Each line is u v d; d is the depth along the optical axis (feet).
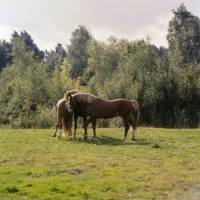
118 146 51.06
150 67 115.55
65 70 208.74
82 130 70.49
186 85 100.32
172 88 100.22
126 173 36.55
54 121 91.20
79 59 242.78
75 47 244.22
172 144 54.03
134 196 30.22
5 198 28.71
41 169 37.06
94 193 30.42
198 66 151.64
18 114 109.50
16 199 28.60
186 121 98.37
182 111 100.53
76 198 29.12
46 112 97.14
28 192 30.12
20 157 42.63
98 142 54.49
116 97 101.86
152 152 46.83
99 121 89.35
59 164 39.47
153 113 100.68
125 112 56.90
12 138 57.00
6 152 45.29
